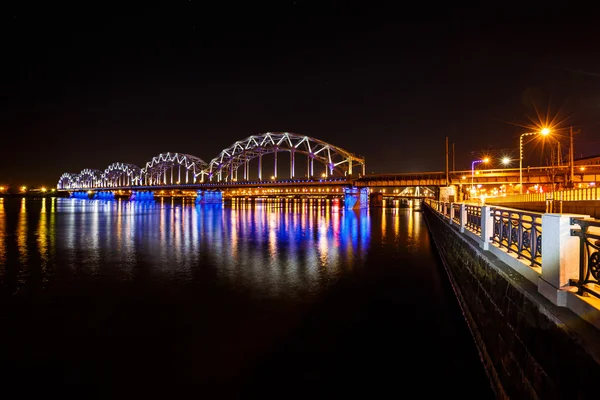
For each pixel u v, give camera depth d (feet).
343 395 24.22
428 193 502.38
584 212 71.87
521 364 17.99
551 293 16.38
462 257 41.50
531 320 17.28
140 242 100.27
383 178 310.45
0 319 38.29
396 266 66.03
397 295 46.93
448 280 54.49
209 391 24.89
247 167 506.89
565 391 13.60
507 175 220.84
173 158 636.89
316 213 266.16
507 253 25.46
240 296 46.39
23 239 106.83
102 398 23.97
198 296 46.44
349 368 27.73
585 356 12.42
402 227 150.30
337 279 55.52
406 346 31.50
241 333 34.50
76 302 43.86
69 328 35.63
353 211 301.22
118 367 28.04
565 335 13.84
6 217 208.95
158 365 28.30
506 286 21.65
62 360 29.01
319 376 26.68
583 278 14.99
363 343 32.19
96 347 31.45
